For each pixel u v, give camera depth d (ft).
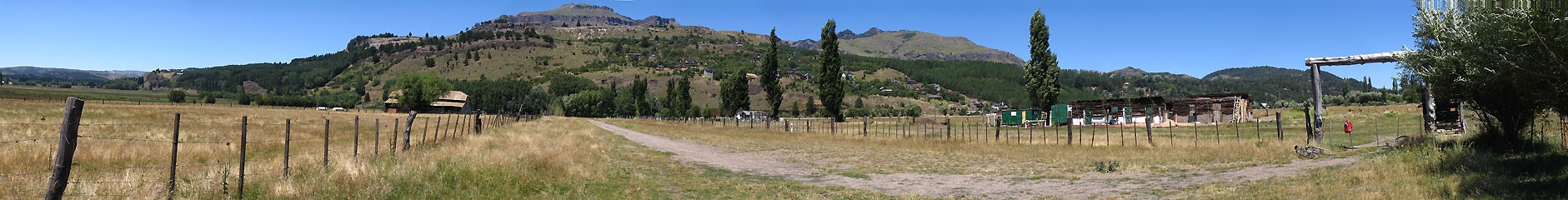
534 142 75.00
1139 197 38.91
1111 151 76.07
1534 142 51.44
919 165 63.26
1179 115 183.83
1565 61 26.94
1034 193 41.88
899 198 41.16
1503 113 51.29
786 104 643.04
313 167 38.17
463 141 71.77
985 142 97.91
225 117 154.81
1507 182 34.55
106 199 27.43
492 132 102.94
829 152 81.05
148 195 28.45
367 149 53.52
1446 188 33.37
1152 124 166.61
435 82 399.03
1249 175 47.29
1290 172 47.03
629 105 444.96
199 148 50.80
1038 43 192.75
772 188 46.21
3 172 33.60
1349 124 97.96
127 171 32.91
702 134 130.52
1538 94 32.89
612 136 112.68
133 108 184.65
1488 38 31.27
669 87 406.41
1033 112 189.67
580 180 44.34
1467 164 42.14
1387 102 290.15
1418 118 141.28
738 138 116.98
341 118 184.24
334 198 30.96
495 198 35.81
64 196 26.73
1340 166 48.67
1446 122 74.84
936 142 95.09
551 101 494.18
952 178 52.08
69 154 23.16
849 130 156.56
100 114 130.41
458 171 39.52
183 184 30.89
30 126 78.59
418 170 38.50
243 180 30.19
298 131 90.58
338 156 43.88
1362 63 68.59
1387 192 33.32
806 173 56.95
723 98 312.71
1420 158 47.21
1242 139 98.12
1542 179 34.35
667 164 62.49
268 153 51.06
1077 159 66.44
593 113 442.50
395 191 33.68
